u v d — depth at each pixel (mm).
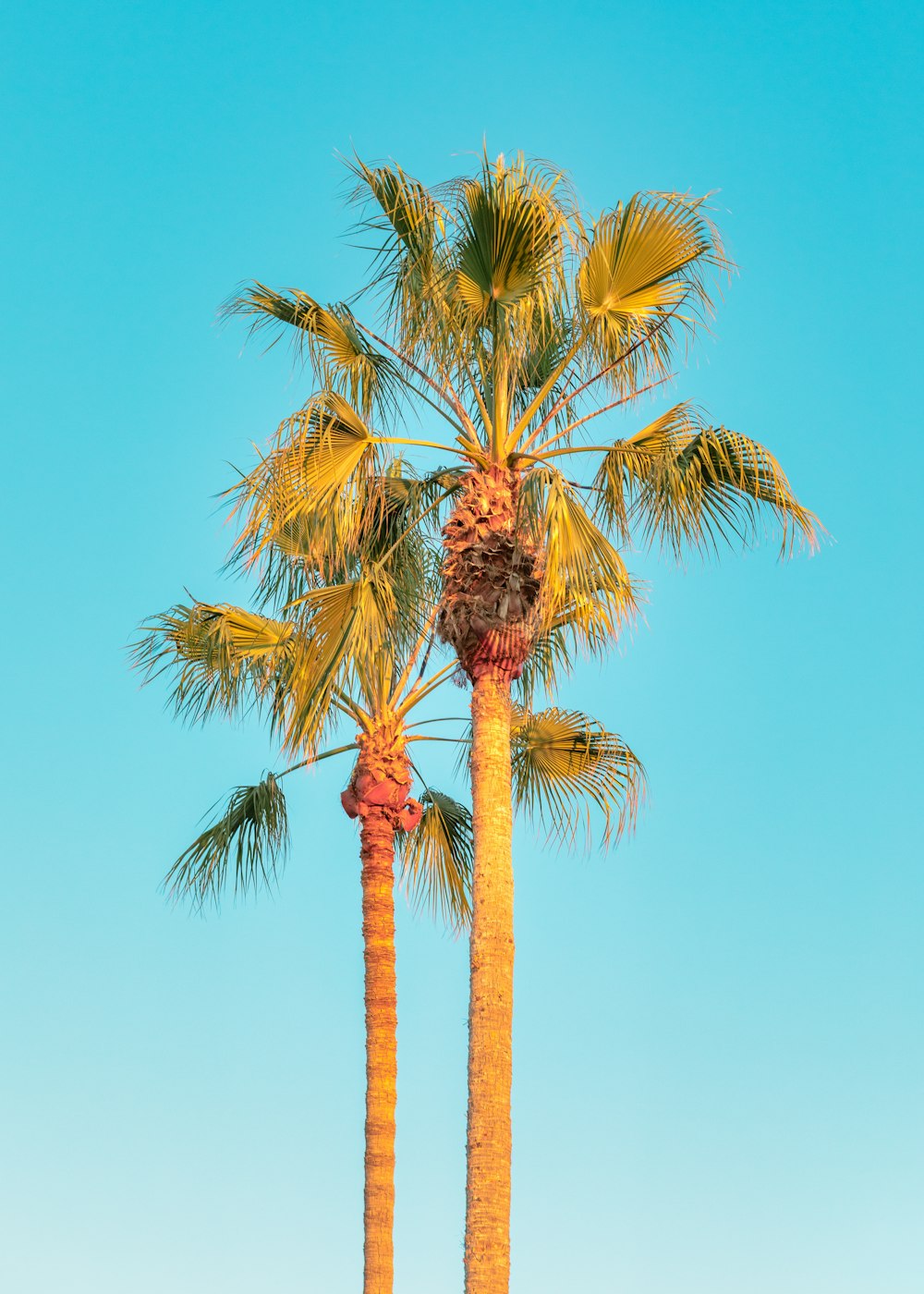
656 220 12367
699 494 12734
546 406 13859
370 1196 15914
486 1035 11508
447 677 17156
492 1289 10875
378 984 16469
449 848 18344
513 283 12344
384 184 12898
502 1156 11219
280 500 12484
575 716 16312
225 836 17172
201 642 16234
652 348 13023
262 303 13141
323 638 12539
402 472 15062
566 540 11992
